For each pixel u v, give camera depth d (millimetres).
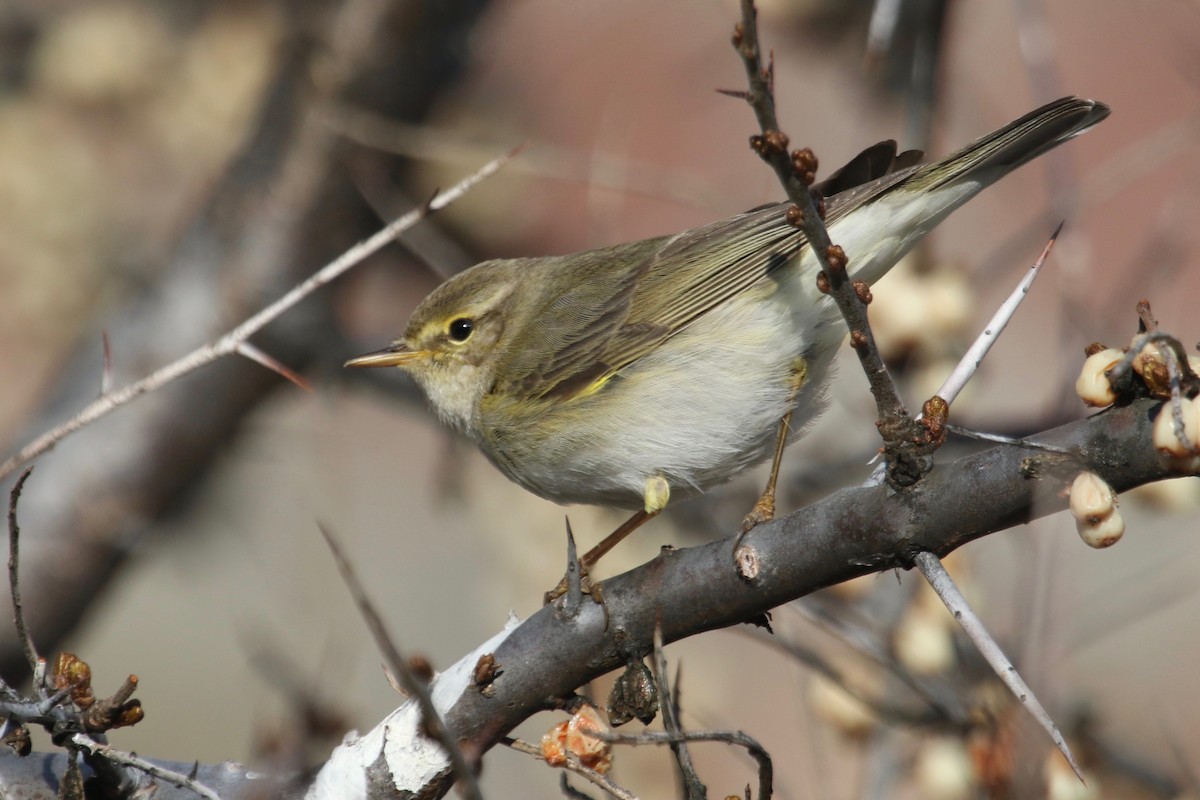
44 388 13844
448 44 13023
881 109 11750
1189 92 20031
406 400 13086
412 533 17359
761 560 5930
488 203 13492
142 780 6387
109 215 14438
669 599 6137
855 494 5742
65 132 14523
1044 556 6898
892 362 9836
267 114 13133
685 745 5324
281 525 13930
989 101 11766
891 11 9086
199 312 12852
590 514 11586
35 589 12211
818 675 8773
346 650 10117
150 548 13250
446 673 6371
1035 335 16703
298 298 6816
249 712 16656
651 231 15031
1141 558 10930
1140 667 14359
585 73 15906
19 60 15000
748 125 13398
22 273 14359
